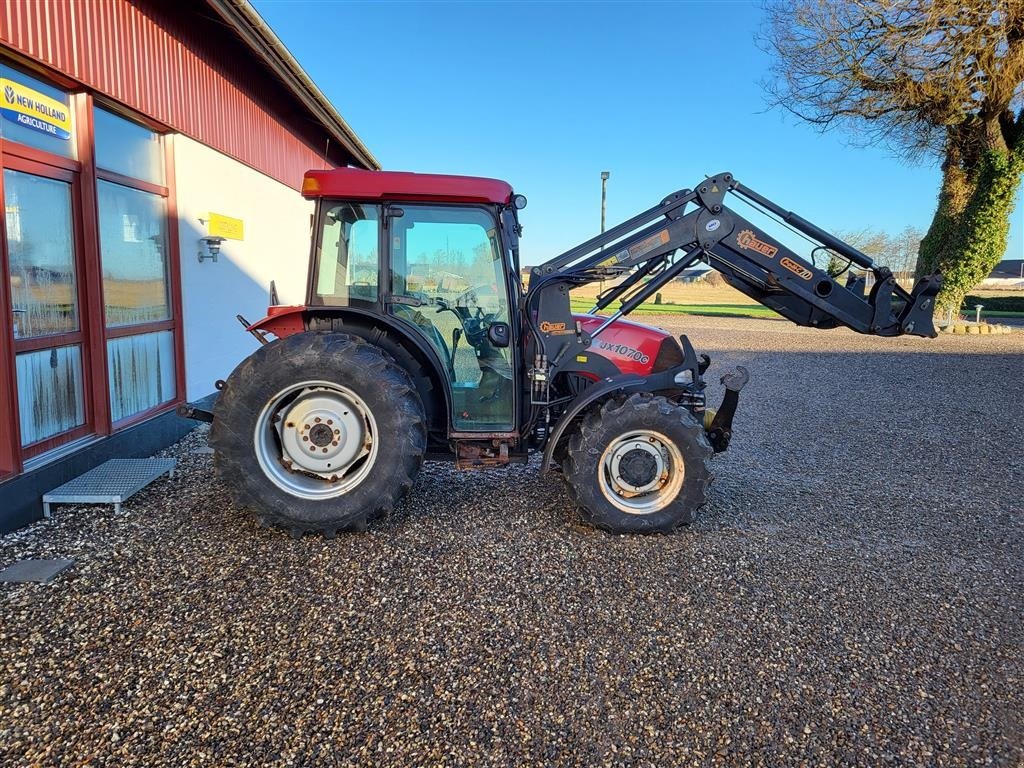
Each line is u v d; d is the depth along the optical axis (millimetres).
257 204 7812
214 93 6457
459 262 3836
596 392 3764
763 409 7676
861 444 6094
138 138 5297
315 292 3814
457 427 3957
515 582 3119
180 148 5773
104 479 4105
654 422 3658
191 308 6000
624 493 3748
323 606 2859
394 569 3219
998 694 2391
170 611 2787
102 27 4508
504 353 3924
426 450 4082
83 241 4418
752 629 2770
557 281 3926
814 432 6559
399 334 3854
